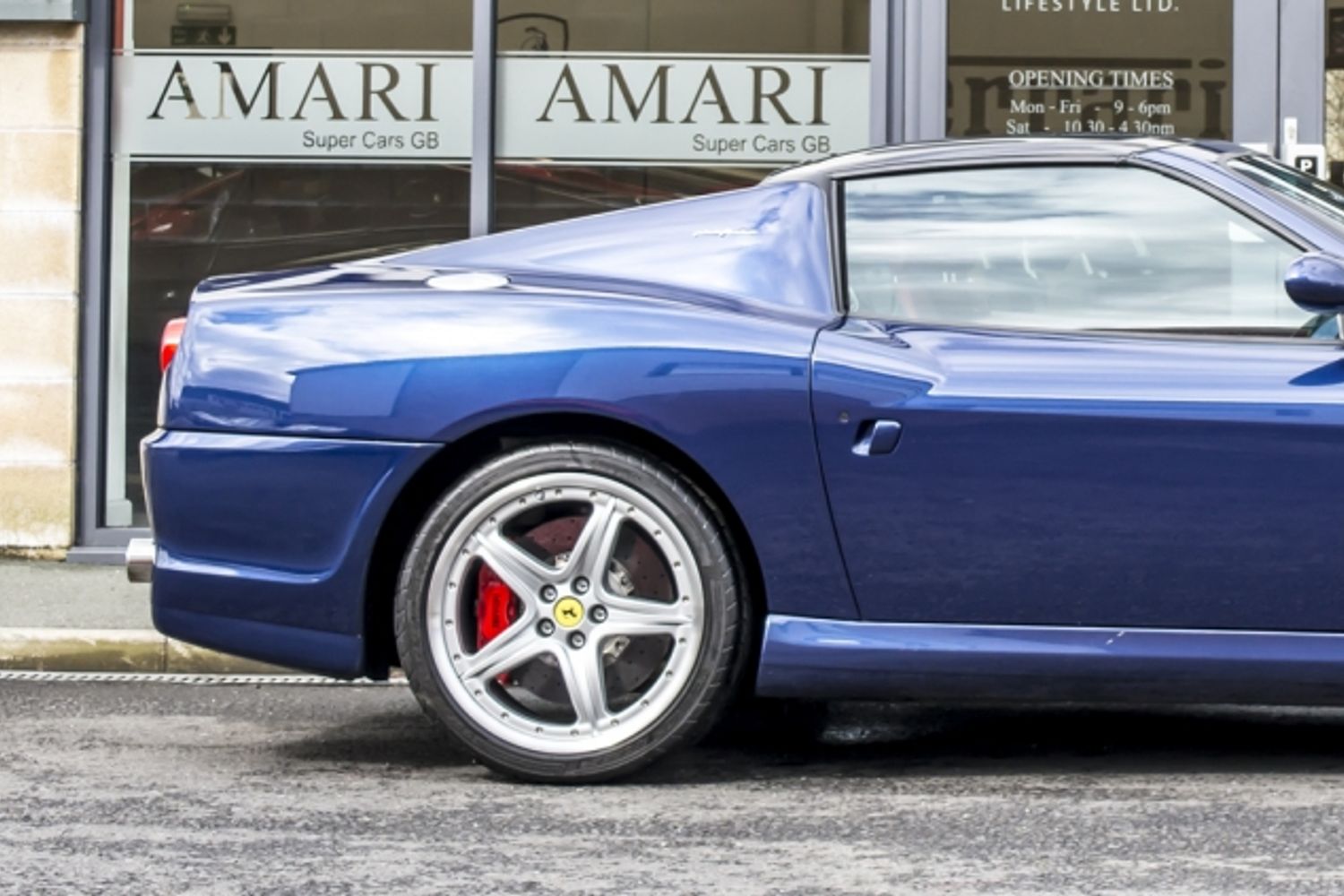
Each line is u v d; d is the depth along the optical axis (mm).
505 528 6473
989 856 5523
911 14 11914
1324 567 6160
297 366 6500
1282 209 6430
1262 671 6207
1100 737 7289
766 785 6484
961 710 7883
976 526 6250
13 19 11648
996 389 6242
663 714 6402
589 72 11992
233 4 11977
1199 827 5824
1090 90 11883
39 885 5289
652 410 6320
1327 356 6238
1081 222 6543
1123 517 6195
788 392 6293
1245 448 6148
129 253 11961
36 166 11773
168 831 5879
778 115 11961
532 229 7020
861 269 6609
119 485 11883
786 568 6324
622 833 5824
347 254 12039
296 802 6270
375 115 11992
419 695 6477
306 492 6469
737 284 6648
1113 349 6324
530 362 6367
